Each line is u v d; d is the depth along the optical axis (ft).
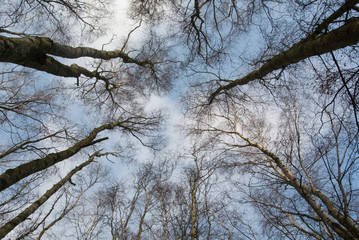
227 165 23.15
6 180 10.00
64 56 14.08
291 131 18.79
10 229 11.27
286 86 17.58
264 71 15.37
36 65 10.93
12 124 18.34
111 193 24.71
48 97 22.15
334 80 12.00
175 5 19.71
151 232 23.07
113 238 19.34
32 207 13.16
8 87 20.31
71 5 18.76
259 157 22.74
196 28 19.29
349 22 8.86
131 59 25.44
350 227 11.16
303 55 11.32
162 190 23.91
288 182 18.31
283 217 16.71
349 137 11.37
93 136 21.02
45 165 12.66
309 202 15.11
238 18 18.37
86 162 20.01
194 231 17.25
